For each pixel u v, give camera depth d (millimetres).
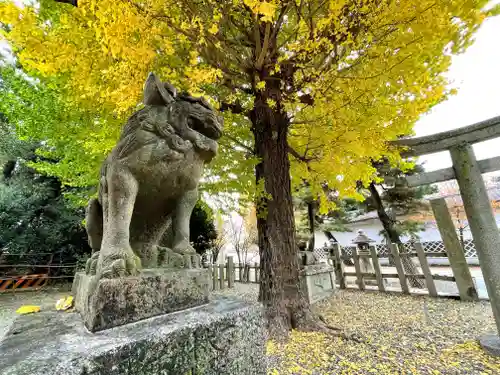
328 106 3717
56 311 1630
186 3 2836
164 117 1696
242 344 1492
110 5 2293
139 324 1253
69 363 888
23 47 2949
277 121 4754
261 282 4367
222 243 13922
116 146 1654
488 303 5629
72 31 2920
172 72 3088
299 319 4074
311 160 5211
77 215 10039
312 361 3180
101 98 3312
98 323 1166
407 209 10422
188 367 1202
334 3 2641
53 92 3961
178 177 1723
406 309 5465
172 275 1491
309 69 3695
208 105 1896
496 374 2775
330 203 5820
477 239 3648
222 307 1585
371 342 3699
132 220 1778
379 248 15531
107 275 1271
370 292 7551
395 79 3377
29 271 9367
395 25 2963
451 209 14062
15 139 9586
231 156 4914
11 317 5664
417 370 2922
